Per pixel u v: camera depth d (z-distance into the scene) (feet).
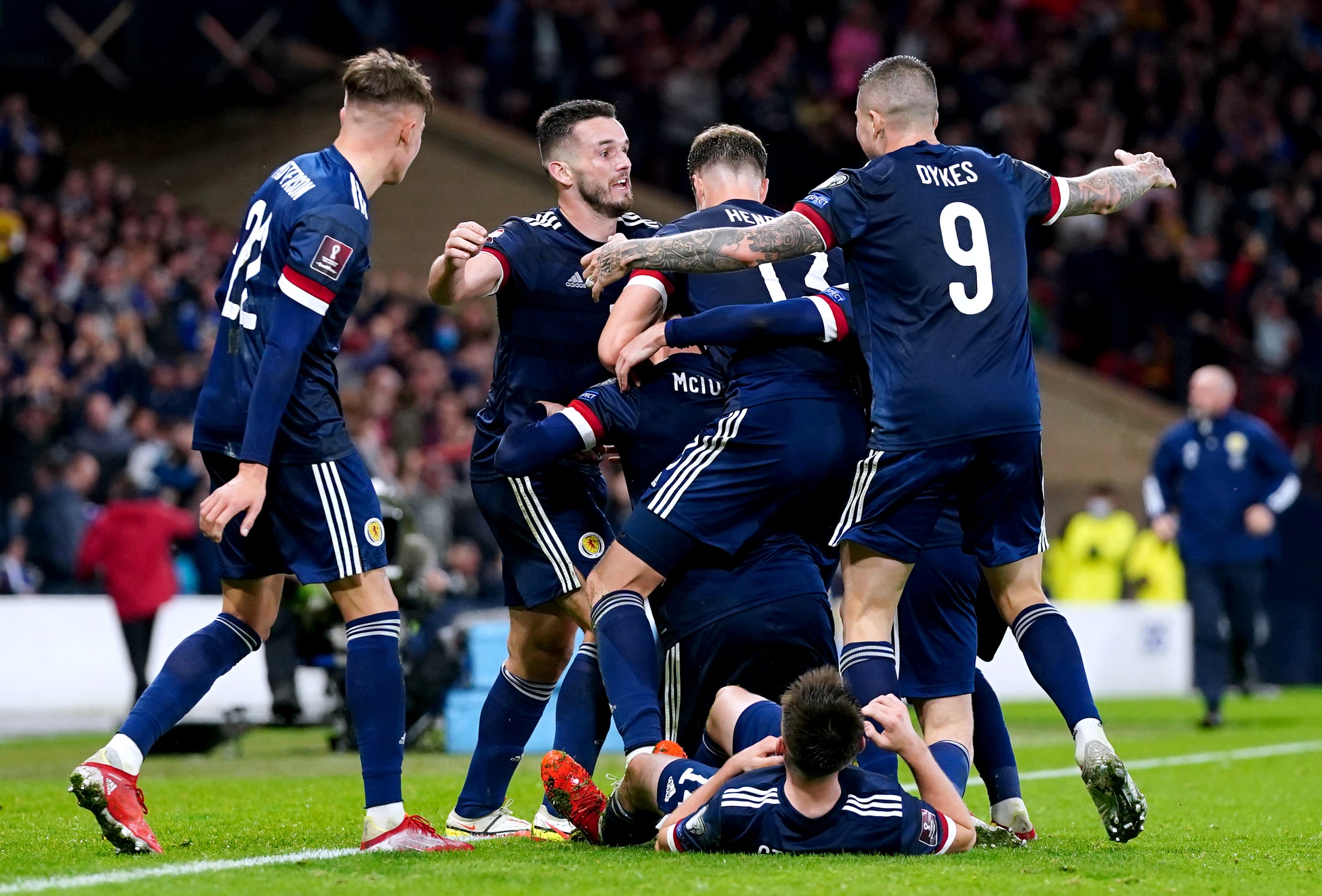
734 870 45.19
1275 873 48.44
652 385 57.41
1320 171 261.24
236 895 41.57
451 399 165.17
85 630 139.23
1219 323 236.02
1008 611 54.65
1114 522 182.80
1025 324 53.16
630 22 254.27
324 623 101.40
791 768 47.52
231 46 254.88
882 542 52.31
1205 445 127.75
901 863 46.98
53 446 158.40
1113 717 139.54
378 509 53.21
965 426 51.26
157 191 241.14
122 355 169.48
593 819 53.78
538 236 59.16
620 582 54.49
